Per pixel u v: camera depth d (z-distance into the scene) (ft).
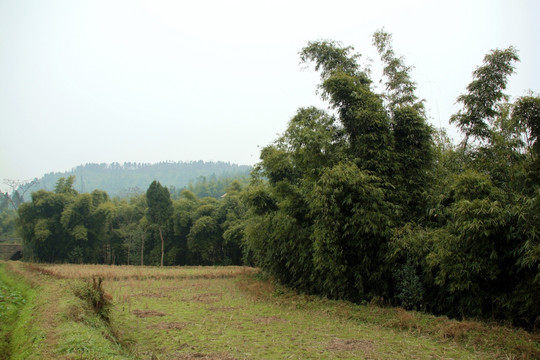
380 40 44.06
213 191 332.19
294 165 48.85
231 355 21.56
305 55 46.24
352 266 38.09
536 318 24.45
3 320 26.00
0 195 198.49
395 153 37.63
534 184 28.19
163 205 150.30
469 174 29.84
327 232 36.19
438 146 40.09
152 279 68.49
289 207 45.88
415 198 37.86
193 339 25.43
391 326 29.12
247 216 63.41
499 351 21.63
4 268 61.31
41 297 27.48
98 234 156.04
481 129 37.99
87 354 14.44
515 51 36.06
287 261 51.39
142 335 26.55
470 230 26.58
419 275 33.24
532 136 29.58
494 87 37.55
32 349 15.92
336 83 39.34
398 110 38.65
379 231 34.53
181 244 152.97
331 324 30.66
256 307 39.34
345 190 35.60
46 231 140.36
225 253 145.48
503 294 27.02
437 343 24.25
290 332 27.86
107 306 28.19
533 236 24.09
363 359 21.06
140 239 150.20
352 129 41.45
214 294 49.49
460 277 27.76
